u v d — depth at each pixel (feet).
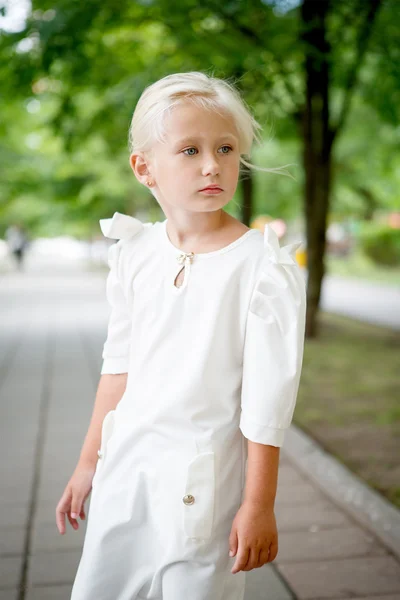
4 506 10.98
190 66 23.16
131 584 4.69
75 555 9.19
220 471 4.53
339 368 22.93
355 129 38.93
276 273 4.48
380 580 8.46
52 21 21.33
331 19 26.17
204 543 4.45
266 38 23.58
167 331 4.66
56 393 19.81
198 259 4.64
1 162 61.67
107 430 4.99
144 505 4.62
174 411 4.53
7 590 8.24
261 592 8.18
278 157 50.34
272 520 4.42
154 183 4.83
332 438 14.96
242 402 4.52
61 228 113.09
